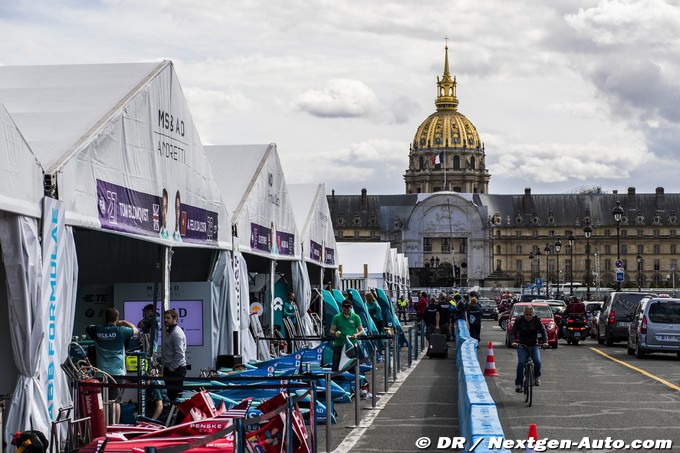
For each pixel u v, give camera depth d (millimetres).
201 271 27438
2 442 14953
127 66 21875
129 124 19484
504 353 46531
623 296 54469
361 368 27969
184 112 23156
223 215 26406
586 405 24125
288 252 35344
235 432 12102
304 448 14406
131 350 20969
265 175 31812
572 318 56469
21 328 15008
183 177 22969
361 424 20641
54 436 14531
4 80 21672
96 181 17672
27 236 14953
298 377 16734
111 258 24922
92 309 24594
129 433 14383
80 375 16000
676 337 41719
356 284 74125
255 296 37781
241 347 27469
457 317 61656
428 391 27641
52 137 17594
